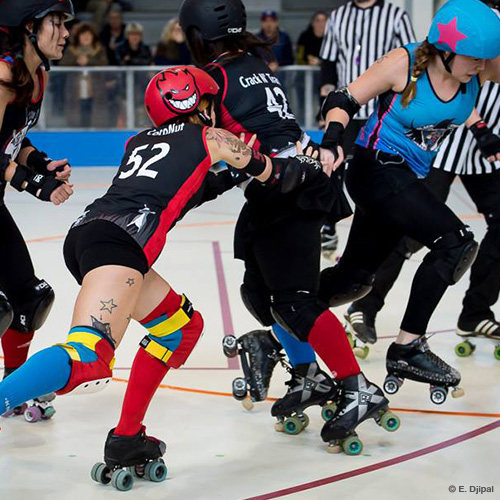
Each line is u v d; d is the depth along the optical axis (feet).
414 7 65.51
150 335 15.52
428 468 15.96
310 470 15.94
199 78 15.55
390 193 17.94
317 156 16.58
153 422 18.35
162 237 14.48
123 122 61.93
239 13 17.10
